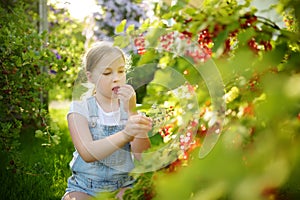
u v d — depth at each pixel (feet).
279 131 3.86
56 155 14.34
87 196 7.40
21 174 11.75
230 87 5.00
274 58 4.58
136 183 5.04
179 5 5.53
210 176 3.57
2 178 11.75
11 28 11.81
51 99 30.60
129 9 26.09
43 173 11.02
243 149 3.93
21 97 11.09
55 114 23.26
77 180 7.65
